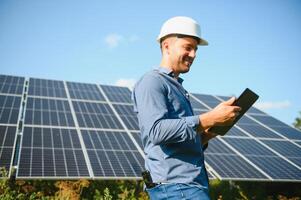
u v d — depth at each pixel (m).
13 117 14.20
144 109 2.95
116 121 15.87
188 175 2.95
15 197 8.67
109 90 20.59
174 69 3.27
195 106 19.30
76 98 17.94
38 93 17.45
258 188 16.64
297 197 16.69
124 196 12.28
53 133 13.35
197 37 3.22
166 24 3.30
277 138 17.53
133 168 11.70
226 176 12.45
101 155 12.25
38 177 10.30
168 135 2.79
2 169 10.43
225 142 15.84
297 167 14.23
